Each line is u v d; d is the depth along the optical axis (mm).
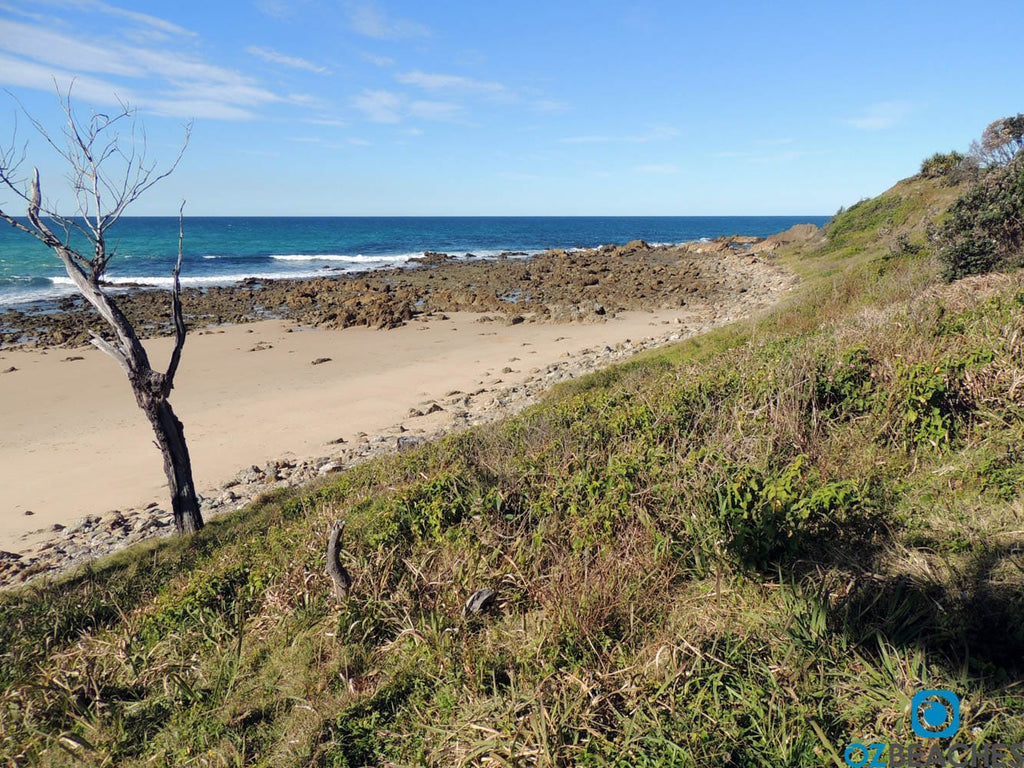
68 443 15938
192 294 40688
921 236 26516
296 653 4918
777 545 4402
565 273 48500
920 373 6148
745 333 16031
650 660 3867
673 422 7121
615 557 4863
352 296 39031
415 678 4320
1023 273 10852
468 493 6477
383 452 13758
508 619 4695
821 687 3357
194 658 5137
